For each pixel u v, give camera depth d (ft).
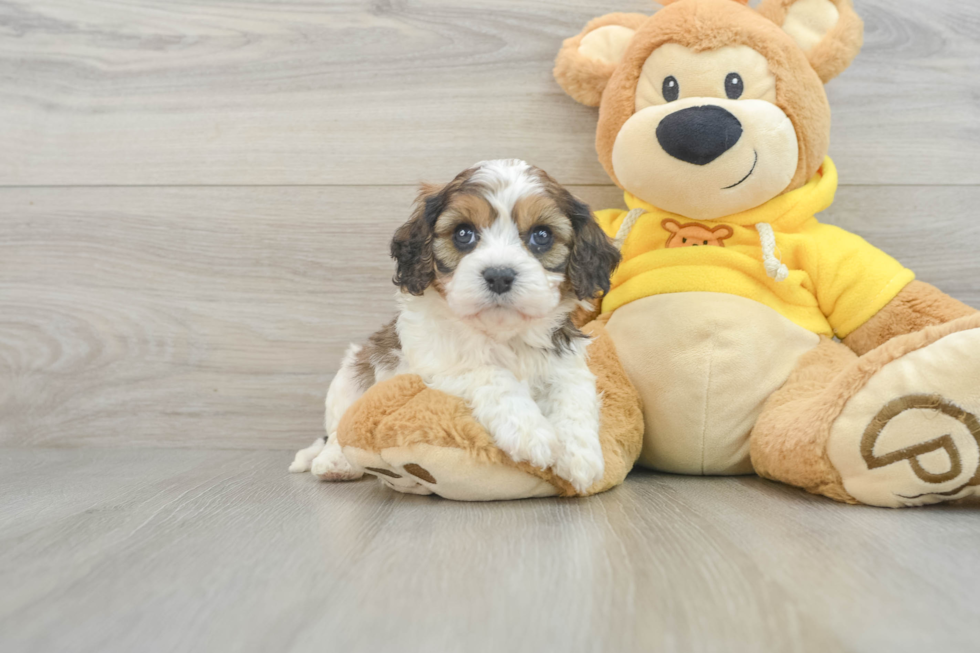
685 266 6.50
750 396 6.16
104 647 2.91
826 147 6.54
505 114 7.91
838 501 5.24
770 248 6.26
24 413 8.32
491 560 3.91
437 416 5.16
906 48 7.61
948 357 4.73
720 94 6.18
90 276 8.22
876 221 7.72
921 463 4.79
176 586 3.59
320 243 8.09
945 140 7.66
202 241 8.14
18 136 8.20
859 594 3.34
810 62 6.43
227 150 8.09
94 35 8.11
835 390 5.20
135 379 8.24
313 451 6.95
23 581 3.70
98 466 7.20
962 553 3.93
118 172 8.17
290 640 2.93
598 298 6.99
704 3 6.33
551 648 2.83
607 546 4.14
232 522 4.85
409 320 5.90
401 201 8.02
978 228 7.67
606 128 6.74
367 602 3.33
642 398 6.45
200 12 8.04
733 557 3.90
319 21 7.98
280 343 8.15
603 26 7.09
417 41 7.93
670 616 3.12
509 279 5.04
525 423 5.14
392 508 5.23
